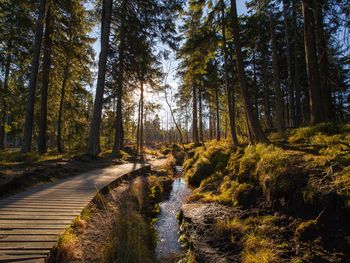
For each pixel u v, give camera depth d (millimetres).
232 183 8148
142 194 8602
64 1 14383
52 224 4609
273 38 15484
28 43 15008
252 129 10711
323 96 9875
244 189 6922
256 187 6754
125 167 13312
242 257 4355
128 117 31578
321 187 4758
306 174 5379
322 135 7828
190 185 12547
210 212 6617
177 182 13758
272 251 4184
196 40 13086
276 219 5156
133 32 16281
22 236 4047
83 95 21578
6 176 7438
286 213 5230
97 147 15023
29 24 13359
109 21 14477
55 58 17375
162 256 5219
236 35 11172
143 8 15234
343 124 8250
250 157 8375
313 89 9242
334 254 3754
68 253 3988
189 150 26078
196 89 30219
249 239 4676
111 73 18250
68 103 21312
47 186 7781
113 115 23781
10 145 44156
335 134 7637
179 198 10234
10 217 4902
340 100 26344
